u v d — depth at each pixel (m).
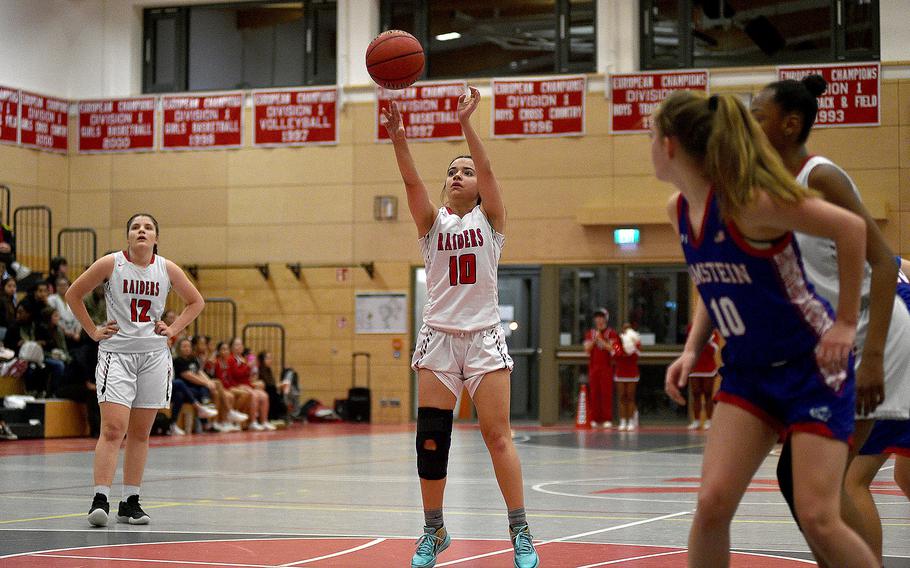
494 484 8.66
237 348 18.52
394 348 21.09
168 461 11.17
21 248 21.27
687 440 15.66
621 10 20.58
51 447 13.46
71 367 15.72
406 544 5.27
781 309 3.03
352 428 19.00
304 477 9.31
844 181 3.37
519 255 20.73
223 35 22.48
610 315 20.33
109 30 22.58
